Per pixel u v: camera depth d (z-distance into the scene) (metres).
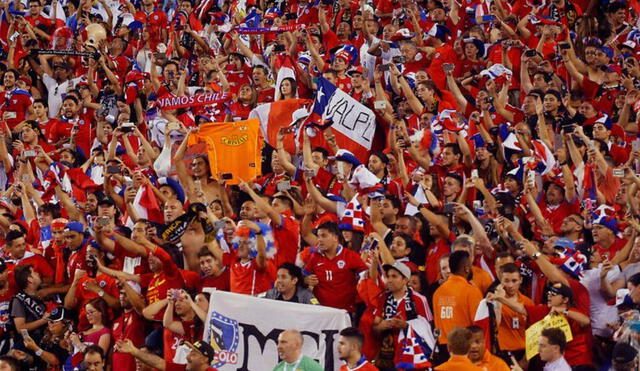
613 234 27.00
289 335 23.33
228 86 40.53
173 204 29.70
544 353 22.62
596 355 23.77
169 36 47.34
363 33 41.91
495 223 26.19
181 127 34.75
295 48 40.25
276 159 33.19
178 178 32.56
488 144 32.41
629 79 35.91
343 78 38.34
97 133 40.53
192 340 26.38
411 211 29.77
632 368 20.70
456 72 39.66
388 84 39.22
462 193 28.81
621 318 23.23
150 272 28.30
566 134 30.45
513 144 32.03
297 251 27.89
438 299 24.56
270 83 39.50
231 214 31.75
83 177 35.28
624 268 24.83
